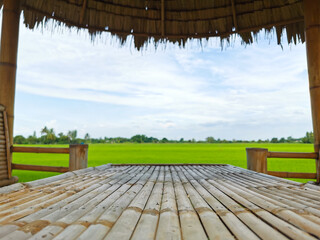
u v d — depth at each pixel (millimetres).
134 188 2182
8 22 3447
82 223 1111
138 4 4375
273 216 1264
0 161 3166
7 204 1531
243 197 1790
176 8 4445
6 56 3400
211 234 1019
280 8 3965
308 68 3301
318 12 3242
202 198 1765
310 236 987
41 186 2189
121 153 14344
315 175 3330
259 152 3588
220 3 4312
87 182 2463
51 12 4008
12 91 3441
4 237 936
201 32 4551
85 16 4270
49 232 995
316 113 3180
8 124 3371
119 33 4473
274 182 2574
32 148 3520
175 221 1184
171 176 3131
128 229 1061
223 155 12672
